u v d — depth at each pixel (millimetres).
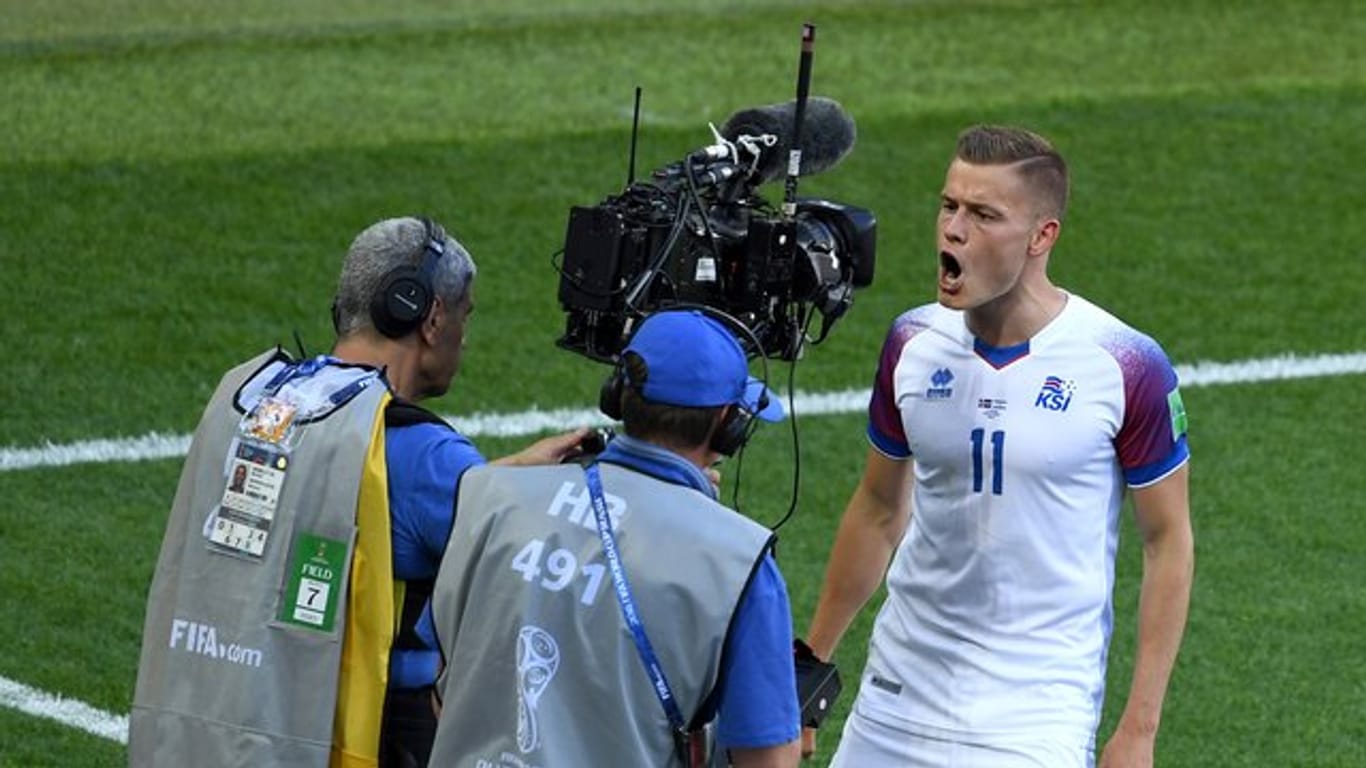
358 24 49844
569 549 15484
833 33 50500
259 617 16500
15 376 33562
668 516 15469
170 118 43875
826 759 25109
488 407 33531
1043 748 17516
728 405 15820
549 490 15773
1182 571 17641
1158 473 17594
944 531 17875
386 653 16438
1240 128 46281
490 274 37969
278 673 16469
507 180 41844
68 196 39938
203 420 17047
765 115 18766
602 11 51375
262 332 35656
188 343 35062
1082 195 42719
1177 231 41406
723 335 15922
